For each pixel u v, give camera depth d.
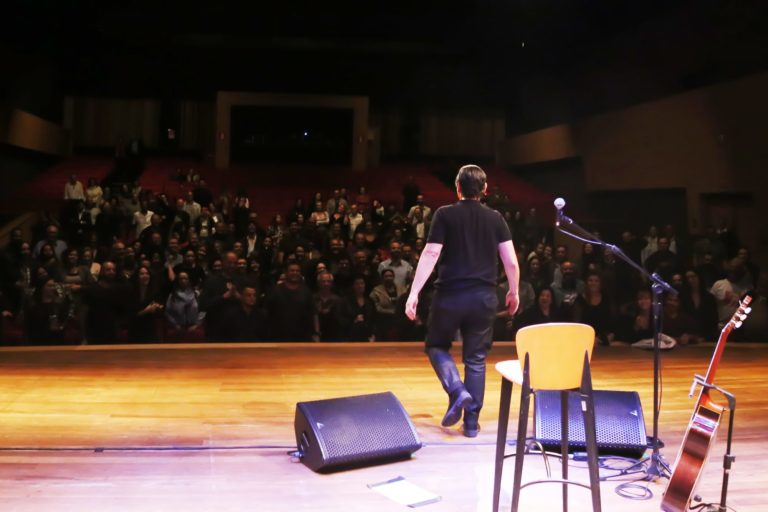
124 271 7.51
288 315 7.12
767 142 10.52
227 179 17.34
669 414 4.65
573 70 17.56
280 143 19.34
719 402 4.95
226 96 18.52
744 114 11.01
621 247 10.47
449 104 20.73
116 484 3.36
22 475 3.44
